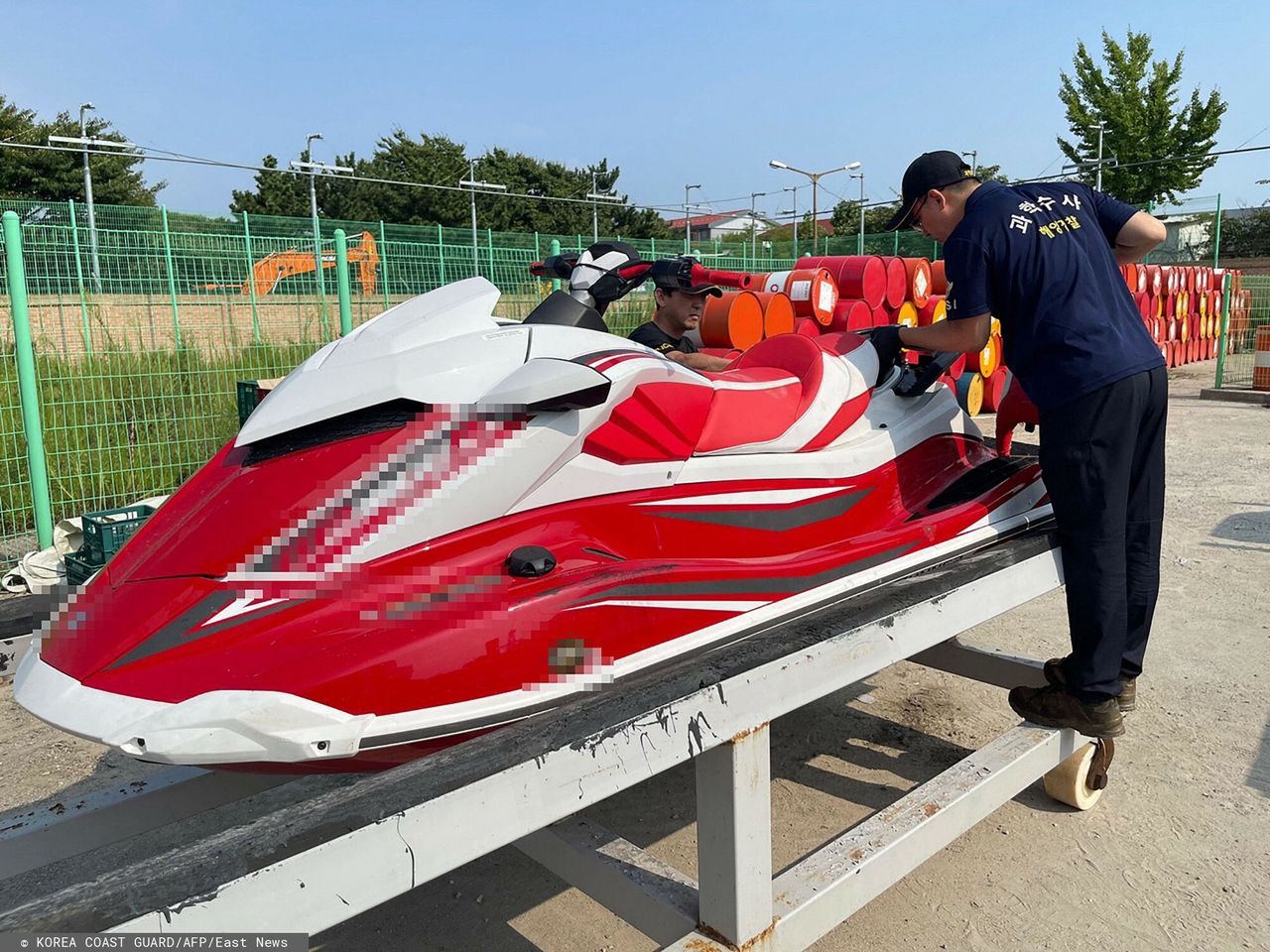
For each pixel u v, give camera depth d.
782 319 7.45
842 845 2.02
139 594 1.65
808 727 3.36
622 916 1.93
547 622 1.74
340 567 1.65
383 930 2.35
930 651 3.30
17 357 5.04
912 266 9.50
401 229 18.39
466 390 1.83
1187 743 3.15
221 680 1.51
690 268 2.59
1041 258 2.39
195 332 8.58
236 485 1.77
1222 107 30.09
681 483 2.12
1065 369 2.35
